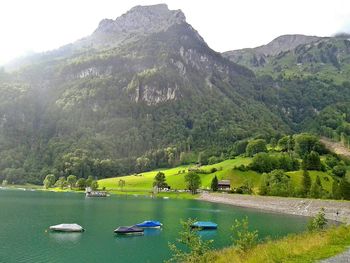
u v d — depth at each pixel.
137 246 81.00
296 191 170.88
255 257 35.81
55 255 72.62
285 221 120.31
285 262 33.47
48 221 114.88
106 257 71.50
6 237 88.81
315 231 56.03
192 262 40.91
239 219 125.31
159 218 125.81
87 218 123.56
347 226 55.34
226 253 43.28
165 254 73.94
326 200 140.88
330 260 33.91
